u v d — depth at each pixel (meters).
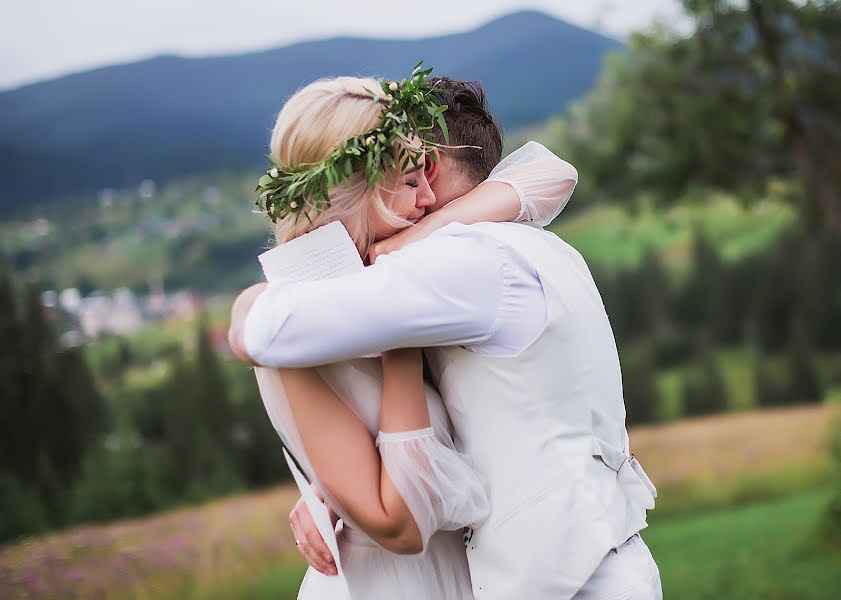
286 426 1.50
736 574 7.13
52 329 18.08
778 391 31.95
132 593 5.93
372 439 1.50
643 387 30.69
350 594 1.58
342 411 1.48
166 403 23.12
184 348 30.14
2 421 15.50
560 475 1.46
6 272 17.45
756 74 11.16
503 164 1.71
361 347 1.40
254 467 22.98
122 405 25.42
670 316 36.69
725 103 11.27
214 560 7.30
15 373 16.39
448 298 1.42
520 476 1.46
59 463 15.51
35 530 11.69
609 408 1.55
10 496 12.66
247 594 6.93
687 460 14.90
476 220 1.54
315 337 1.39
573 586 1.43
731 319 36.12
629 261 39.84
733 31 10.69
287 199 1.49
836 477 8.23
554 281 1.48
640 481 1.55
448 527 1.50
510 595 1.46
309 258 1.48
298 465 1.55
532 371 1.46
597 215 42.28
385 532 1.45
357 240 1.55
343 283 1.41
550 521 1.44
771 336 35.41
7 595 5.21
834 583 6.61
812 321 34.84
